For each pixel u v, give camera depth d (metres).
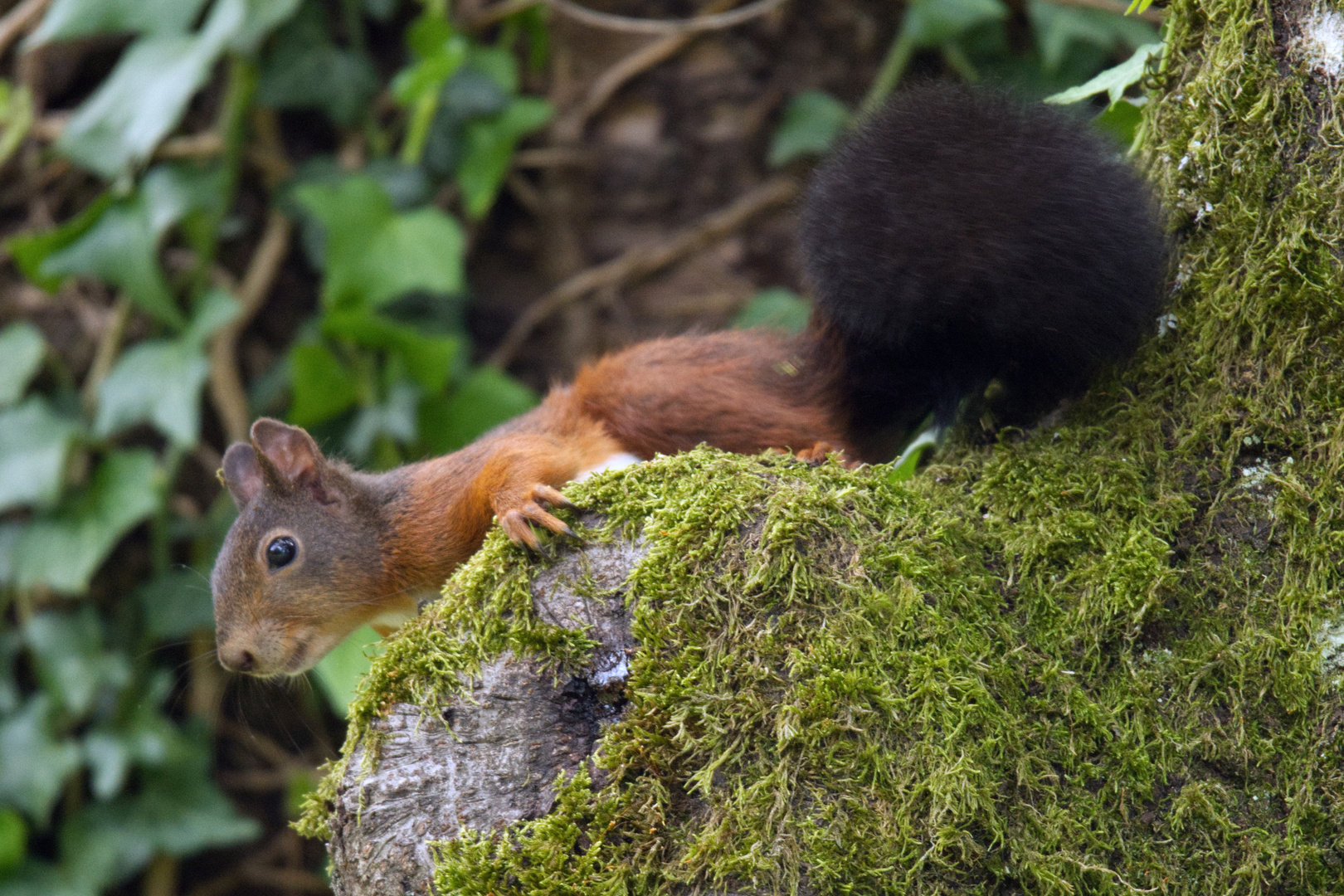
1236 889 3.40
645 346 3.53
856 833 3.40
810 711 3.40
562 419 3.53
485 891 3.40
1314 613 3.41
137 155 3.68
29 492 3.70
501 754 3.41
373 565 3.53
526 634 3.42
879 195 3.45
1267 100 3.43
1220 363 3.43
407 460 3.72
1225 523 3.42
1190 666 3.42
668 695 3.41
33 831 3.72
